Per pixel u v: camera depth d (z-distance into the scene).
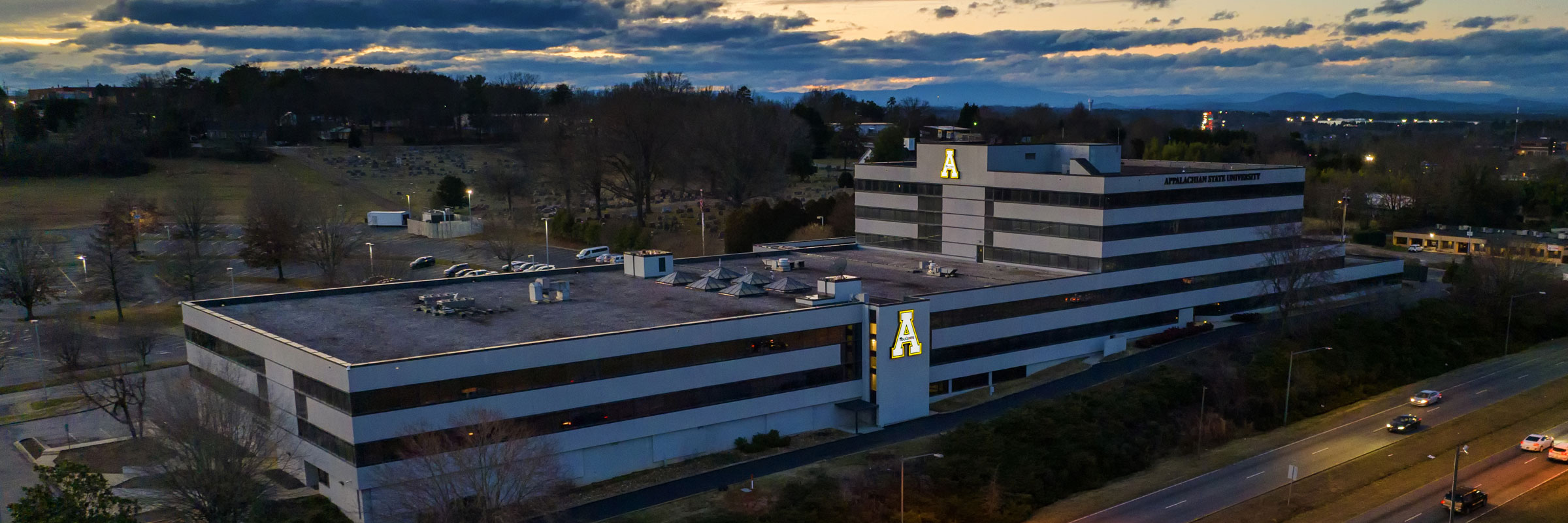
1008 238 120.75
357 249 175.00
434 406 71.19
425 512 65.38
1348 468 85.62
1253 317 124.12
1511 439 92.19
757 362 84.62
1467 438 92.62
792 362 86.62
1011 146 124.19
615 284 105.56
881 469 79.44
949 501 75.56
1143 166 147.00
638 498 74.81
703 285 101.31
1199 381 102.25
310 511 72.06
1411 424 95.00
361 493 69.62
